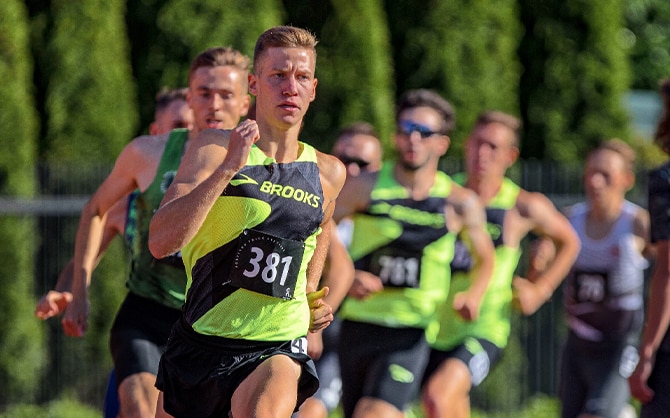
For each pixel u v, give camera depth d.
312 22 39.00
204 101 17.06
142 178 16.92
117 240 34.78
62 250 34.25
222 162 12.69
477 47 40.69
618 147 26.06
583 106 43.75
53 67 35.75
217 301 13.41
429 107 20.84
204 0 37.06
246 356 13.52
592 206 25.97
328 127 38.06
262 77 13.45
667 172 16.70
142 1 38.28
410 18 40.78
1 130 33.53
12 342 33.75
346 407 21.17
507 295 23.28
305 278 13.93
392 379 20.14
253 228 13.27
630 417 26.28
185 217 12.43
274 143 13.54
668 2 78.56
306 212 13.51
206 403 13.75
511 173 37.62
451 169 36.53
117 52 36.53
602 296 25.77
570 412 26.14
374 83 38.22
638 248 25.80
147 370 16.61
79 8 35.91
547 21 43.72
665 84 17.28
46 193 34.25
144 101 38.62
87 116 35.78
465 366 21.45
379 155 25.19
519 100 44.16
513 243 23.67
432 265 20.64
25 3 36.22
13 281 33.72
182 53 37.44
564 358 26.25
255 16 37.00
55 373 34.59
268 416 12.94
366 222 20.69
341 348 20.97
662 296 16.50
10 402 33.94
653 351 16.53
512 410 36.66
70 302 17.78
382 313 20.47
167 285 17.03
